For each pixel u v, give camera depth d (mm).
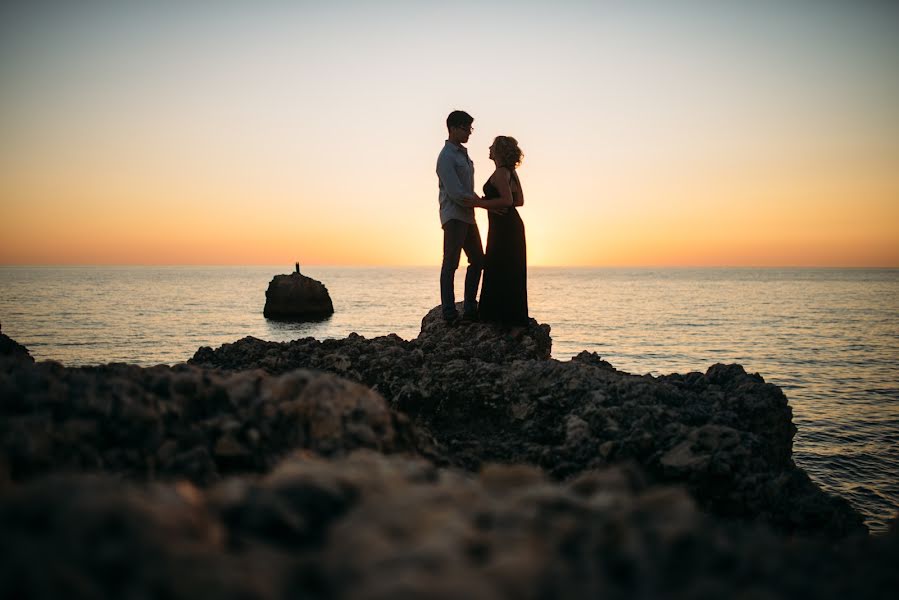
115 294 146125
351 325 77250
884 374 45094
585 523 2318
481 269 9406
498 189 8594
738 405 6652
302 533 2215
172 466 3332
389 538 2084
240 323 78500
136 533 1890
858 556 2766
